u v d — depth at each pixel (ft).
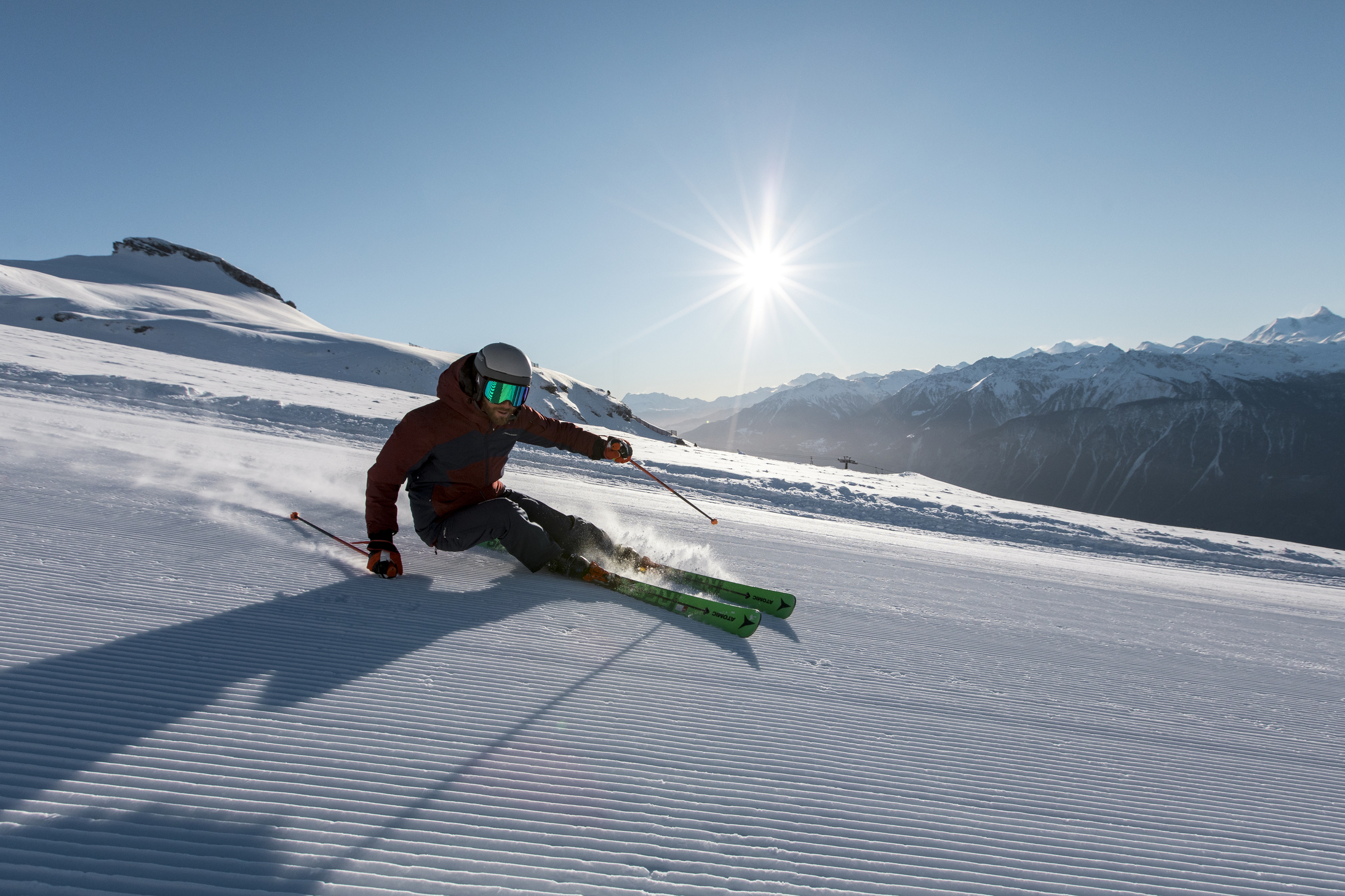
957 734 7.06
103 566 8.46
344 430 40.75
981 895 4.43
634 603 10.03
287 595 8.40
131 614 7.11
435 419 9.87
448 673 6.69
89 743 4.73
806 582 14.71
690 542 19.04
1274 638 16.72
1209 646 14.14
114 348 74.95
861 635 10.44
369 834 4.18
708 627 9.41
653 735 6.00
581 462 39.52
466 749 5.35
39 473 13.42
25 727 4.82
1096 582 23.95
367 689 6.12
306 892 3.61
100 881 3.48
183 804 4.22
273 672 6.22
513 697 6.38
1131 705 8.93
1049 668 10.19
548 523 11.43
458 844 4.20
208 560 9.39
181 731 5.05
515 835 4.36
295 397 54.39
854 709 7.30
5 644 6.03
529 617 8.72
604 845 4.38
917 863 4.69
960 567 21.77
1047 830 5.41
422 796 4.66
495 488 11.43
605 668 7.38
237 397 44.19
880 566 18.75
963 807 5.58
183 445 22.70
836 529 29.45
